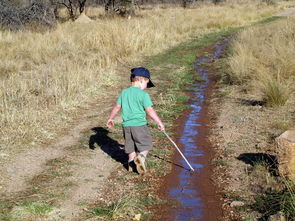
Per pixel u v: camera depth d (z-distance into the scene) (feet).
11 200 16.72
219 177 19.62
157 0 162.91
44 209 16.01
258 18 105.50
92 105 32.12
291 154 17.58
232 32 80.23
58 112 29.17
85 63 44.70
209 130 26.61
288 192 16.57
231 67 40.52
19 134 24.18
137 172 20.21
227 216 16.25
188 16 99.86
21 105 29.14
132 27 62.03
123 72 44.16
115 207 16.33
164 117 29.60
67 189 18.10
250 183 18.45
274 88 29.94
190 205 17.26
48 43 53.11
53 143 23.77
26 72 40.91
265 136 23.90
